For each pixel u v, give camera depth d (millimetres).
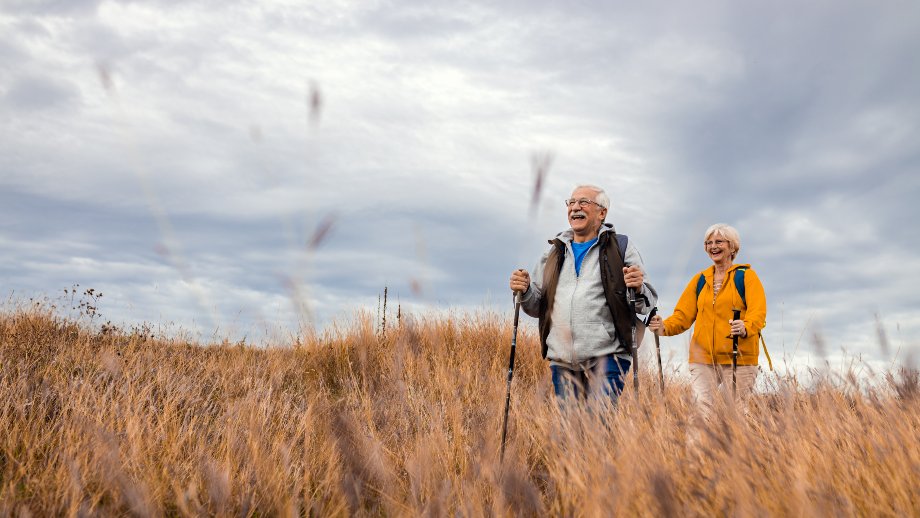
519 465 3291
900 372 3039
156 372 5602
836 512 2180
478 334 7742
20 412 3971
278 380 5770
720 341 4523
